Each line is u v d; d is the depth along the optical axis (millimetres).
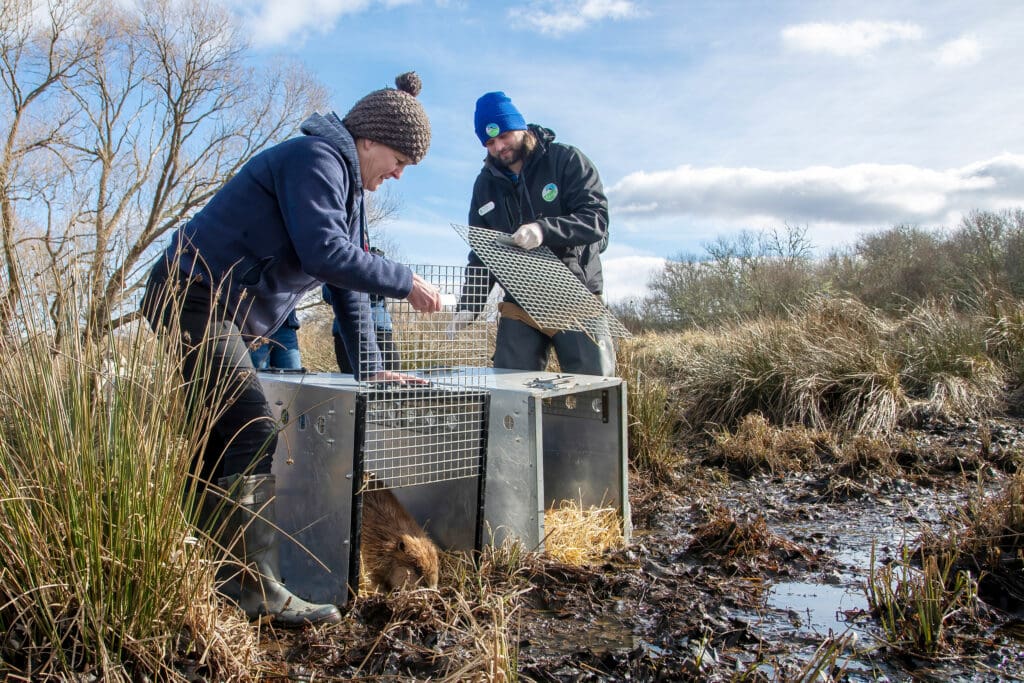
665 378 7934
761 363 7105
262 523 2781
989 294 8406
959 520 4043
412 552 3049
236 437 2834
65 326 2299
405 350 3463
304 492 3127
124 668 2104
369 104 3039
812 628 2809
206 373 2516
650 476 5320
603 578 3188
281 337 5344
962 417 6223
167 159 12234
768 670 2459
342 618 2807
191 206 12742
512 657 2455
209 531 2529
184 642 2312
